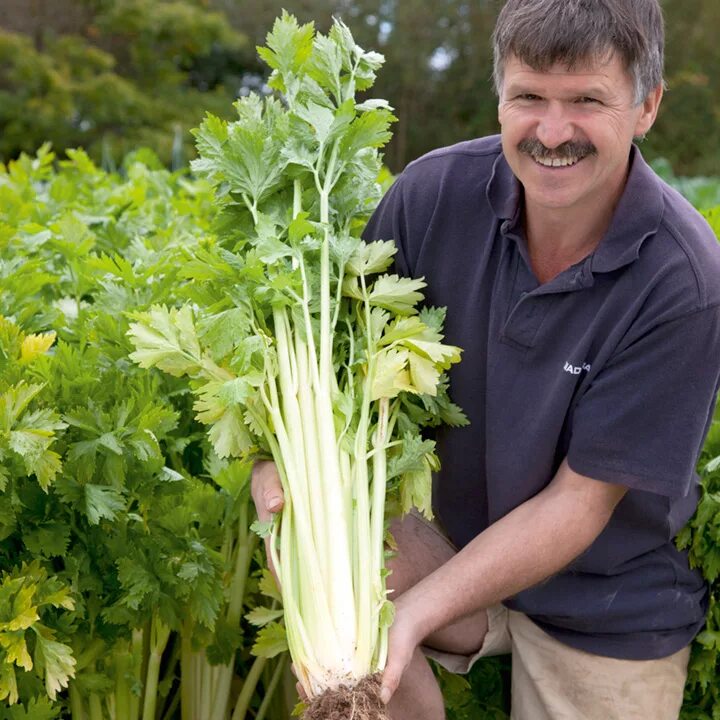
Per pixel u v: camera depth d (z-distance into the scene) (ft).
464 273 9.28
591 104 8.04
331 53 9.27
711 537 9.74
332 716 7.36
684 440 8.57
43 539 8.71
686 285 8.41
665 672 9.75
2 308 11.33
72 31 89.15
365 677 7.61
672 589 9.68
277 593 9.25
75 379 9.24
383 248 9.11
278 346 8.59
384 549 9.37
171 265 11.66
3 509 8.58
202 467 11.24
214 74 104.01
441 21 118.11
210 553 9.51
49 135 80.18
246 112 9.35
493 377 9.09
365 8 117.70
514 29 7.98
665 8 125.59
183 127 82.94
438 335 8.92
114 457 8.80
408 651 7.95
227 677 10.38
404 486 8.70
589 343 8.67
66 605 8.42
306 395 8.41
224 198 9.32
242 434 8.36
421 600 8.23
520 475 9.10
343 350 8.96
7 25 87.25
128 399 9.20
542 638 9.87
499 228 9.09
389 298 8.95
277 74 9.52
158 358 8.54
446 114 120.47
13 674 8.22
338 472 8.24
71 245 12.64
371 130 9.11
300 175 9.16
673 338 8.44
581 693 9.74
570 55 7.81
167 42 86.74
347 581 7.86
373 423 9.03
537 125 8.14
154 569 9.14
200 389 8.27
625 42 7.88
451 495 9.78
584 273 8.59
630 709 9.65
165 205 16.42
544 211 8.65
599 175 8.26
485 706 10.79
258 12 109.19
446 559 9.82
